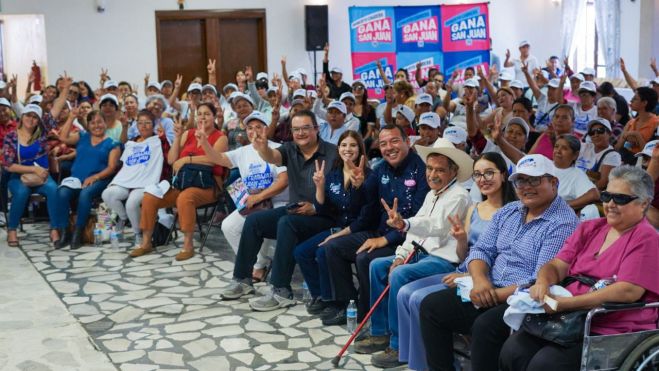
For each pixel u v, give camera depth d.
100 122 7.14
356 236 4.51
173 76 13.55
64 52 12.88
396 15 11.62
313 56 13.88
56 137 7.83
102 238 6.92
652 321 2.94
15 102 9.35
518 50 15.16
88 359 4.17
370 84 11.71
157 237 6.77
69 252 6.64
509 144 5.45
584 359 2.81
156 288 5.51
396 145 4.36
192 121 7.61
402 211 4.34
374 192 4.52
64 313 4.97
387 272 4.10
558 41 15.34
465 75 10.68
